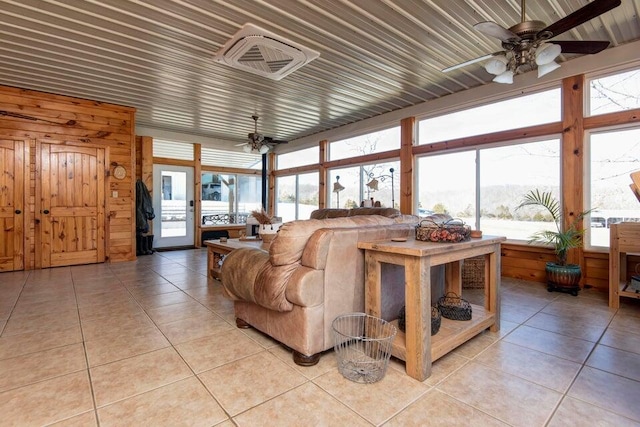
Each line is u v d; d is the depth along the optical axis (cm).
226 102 516
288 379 175
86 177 500
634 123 328
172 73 402
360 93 477
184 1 263
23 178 455
